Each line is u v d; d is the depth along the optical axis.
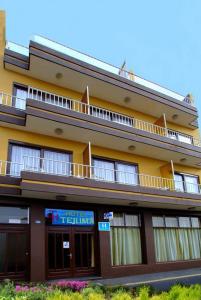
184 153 17.53
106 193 13.01
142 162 17.12
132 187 14.10
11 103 13.49
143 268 14.66
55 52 14.54
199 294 5.32
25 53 15.23
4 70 13.95
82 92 16.23
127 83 16.73
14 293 6.38
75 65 14.93
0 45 14.21
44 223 12.34
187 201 16.22
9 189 11.40
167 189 15.97
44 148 13.62
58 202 13.02
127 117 17.69
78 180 12.41
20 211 12.10
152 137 16.31
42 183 11.45
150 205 15.60
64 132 13.83
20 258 11.49
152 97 17.64
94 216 14.14
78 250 13.16
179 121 20.41
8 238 11.52
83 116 13.94
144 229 15.59
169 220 17.25
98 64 17.81
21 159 12.84
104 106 16.97
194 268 16.73
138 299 5.81
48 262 12.20
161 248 16.17
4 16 14.80
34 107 12.70
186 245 17.48
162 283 11.62
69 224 13.24
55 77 15.02
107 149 15.80
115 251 14.32
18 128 13.03
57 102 15.12
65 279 12.20
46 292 6.46
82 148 14.82
